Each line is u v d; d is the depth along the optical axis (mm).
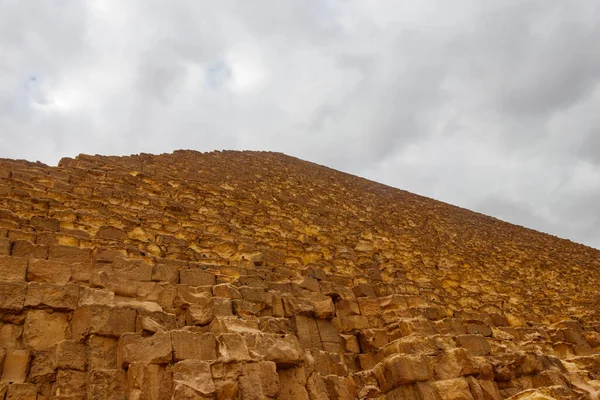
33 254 9969
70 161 21469
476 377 10344
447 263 27766
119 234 13773
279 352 8641
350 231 27781
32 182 16828
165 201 19656
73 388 7418
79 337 8109
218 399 7363
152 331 8383
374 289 14492
